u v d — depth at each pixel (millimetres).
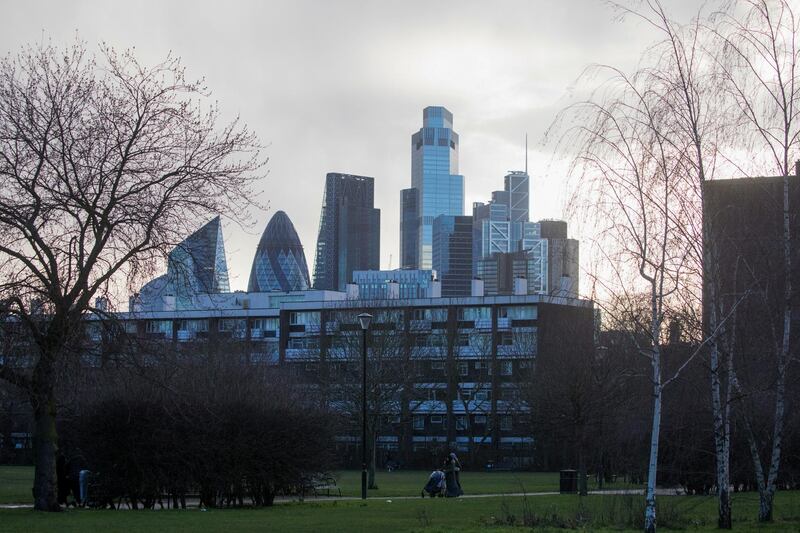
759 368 28812
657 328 22828
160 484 34125
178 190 32000
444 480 44969
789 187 26438
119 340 31125
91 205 30625
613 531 24172
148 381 34281
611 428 51094
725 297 26469
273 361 114750
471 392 118812
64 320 29656
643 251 23016
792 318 27922
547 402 62906
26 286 29172
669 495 39594
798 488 45938
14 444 96188
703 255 24875
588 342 54531
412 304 124562
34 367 31844
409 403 111375
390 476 85750
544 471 110375
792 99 25469
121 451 34000
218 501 36125
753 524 26328
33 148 29938
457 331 116375
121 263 31047
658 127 23859
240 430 35188
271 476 35750
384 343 81562
